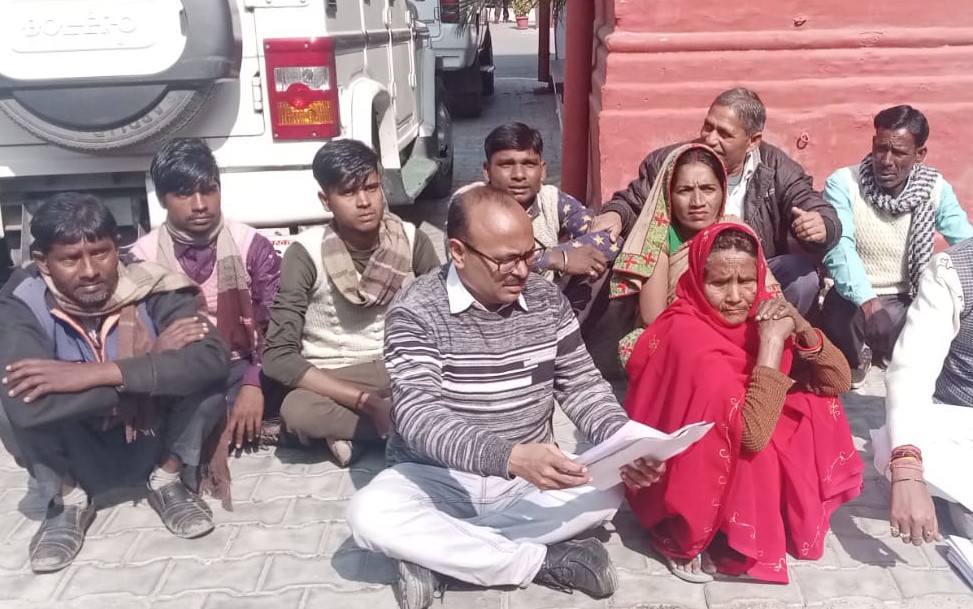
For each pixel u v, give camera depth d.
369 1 5.59
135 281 3.12
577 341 2.83
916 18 5.04
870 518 3.26
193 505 3.28
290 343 3.52
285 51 4.29
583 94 6.31
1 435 3.07
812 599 2.81
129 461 3.28
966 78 5.04
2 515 3.41
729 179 4.04
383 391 3.64
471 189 2.53
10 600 2.88
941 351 2.90
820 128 5.10
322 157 3.36
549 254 3.88
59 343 3.04
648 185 4.10
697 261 2.93
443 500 2.79
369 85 5.07
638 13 5.06
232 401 3.73
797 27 5.05
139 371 2.97
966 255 2.90
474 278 2.52
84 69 4.00
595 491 2.88
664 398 2.96
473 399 2.66
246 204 4.43
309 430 3.57
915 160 4.04
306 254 3.54
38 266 3.01
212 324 3.31
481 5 11.55
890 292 4.21
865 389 4.32
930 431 2.86
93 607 2.85
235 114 4.35
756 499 2.83
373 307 3.60
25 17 3.95
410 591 2.71
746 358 2.87
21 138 4.41
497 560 2.73
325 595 2.88
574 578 2.81
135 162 4.40
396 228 3.60
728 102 3.83
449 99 12.64
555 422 4.07
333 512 3.36
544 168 4.11
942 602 2.78
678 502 2.79
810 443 2.92
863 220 4.18
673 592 2.85
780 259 4.02
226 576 2.98
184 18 3.97
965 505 2.82
